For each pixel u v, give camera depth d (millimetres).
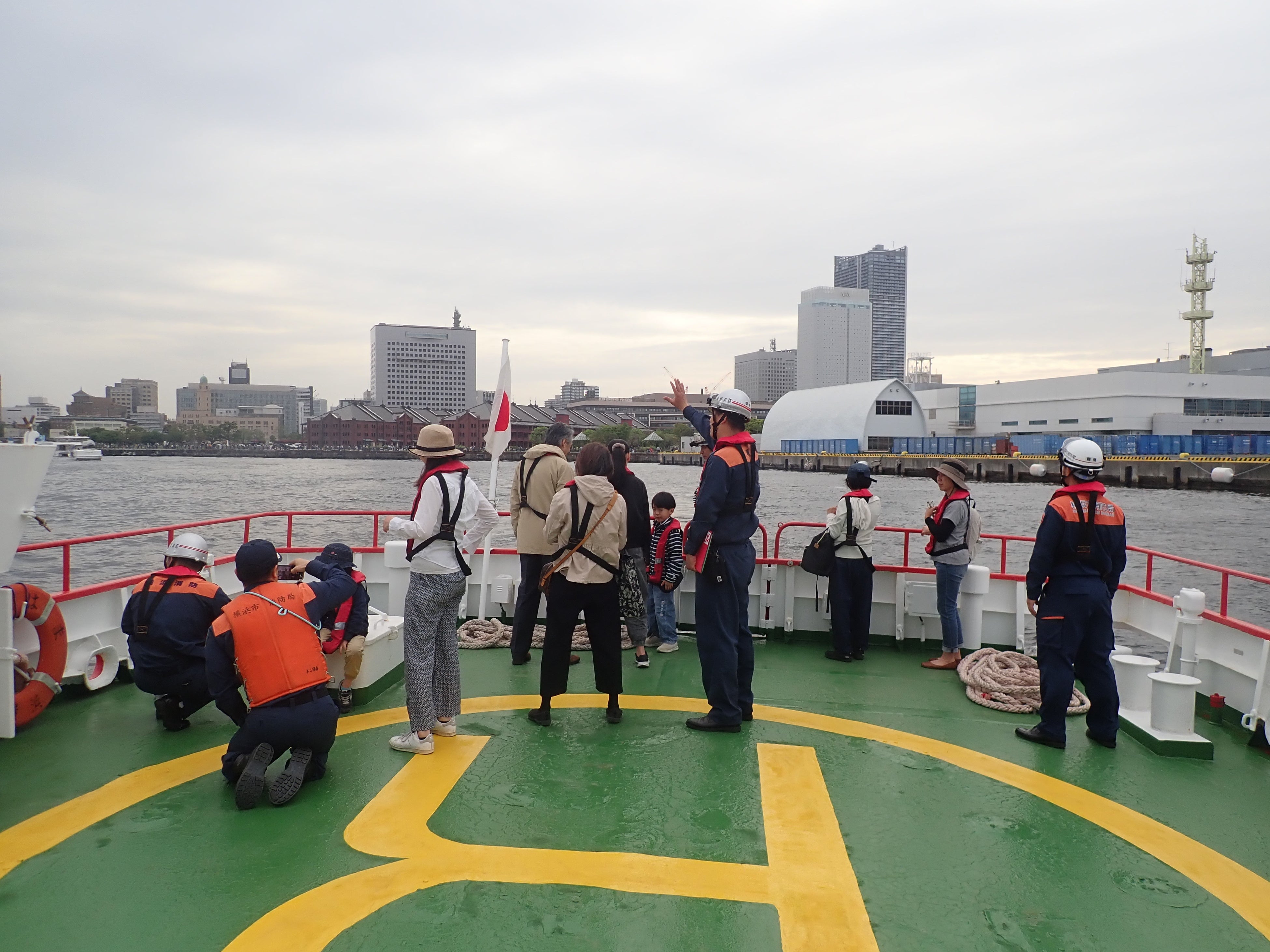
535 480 6098
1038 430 88812
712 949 2773
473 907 2984
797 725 5074
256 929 2832
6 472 3727
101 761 4352
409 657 4457
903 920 2984
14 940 2750
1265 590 20125
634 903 3037
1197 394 78938
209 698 4754
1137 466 63844
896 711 5414
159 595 4660
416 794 3945
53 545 5395
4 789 3982
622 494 6254
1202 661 5645
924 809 3928
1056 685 4762
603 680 4965
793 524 7281
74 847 3395
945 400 101125
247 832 3539
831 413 103188
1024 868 3387
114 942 2748
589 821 3703
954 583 6352
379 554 7613
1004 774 4391
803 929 2900
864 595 6625
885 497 54594
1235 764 4621
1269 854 3566
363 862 3293
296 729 3840
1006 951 2812
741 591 4926
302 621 3965
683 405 5918
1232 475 56375
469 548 4602
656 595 6859
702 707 5414
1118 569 4801
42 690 4797
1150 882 3305
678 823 3703
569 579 4809
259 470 102188
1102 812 3941
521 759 4434
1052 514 4711
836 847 3514
